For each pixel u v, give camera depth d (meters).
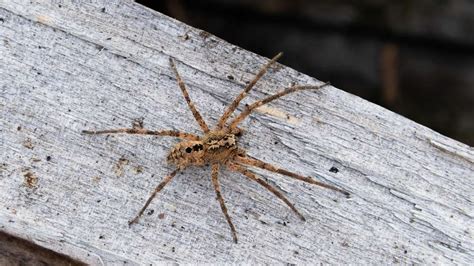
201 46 0.31
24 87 0.30
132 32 0.30
